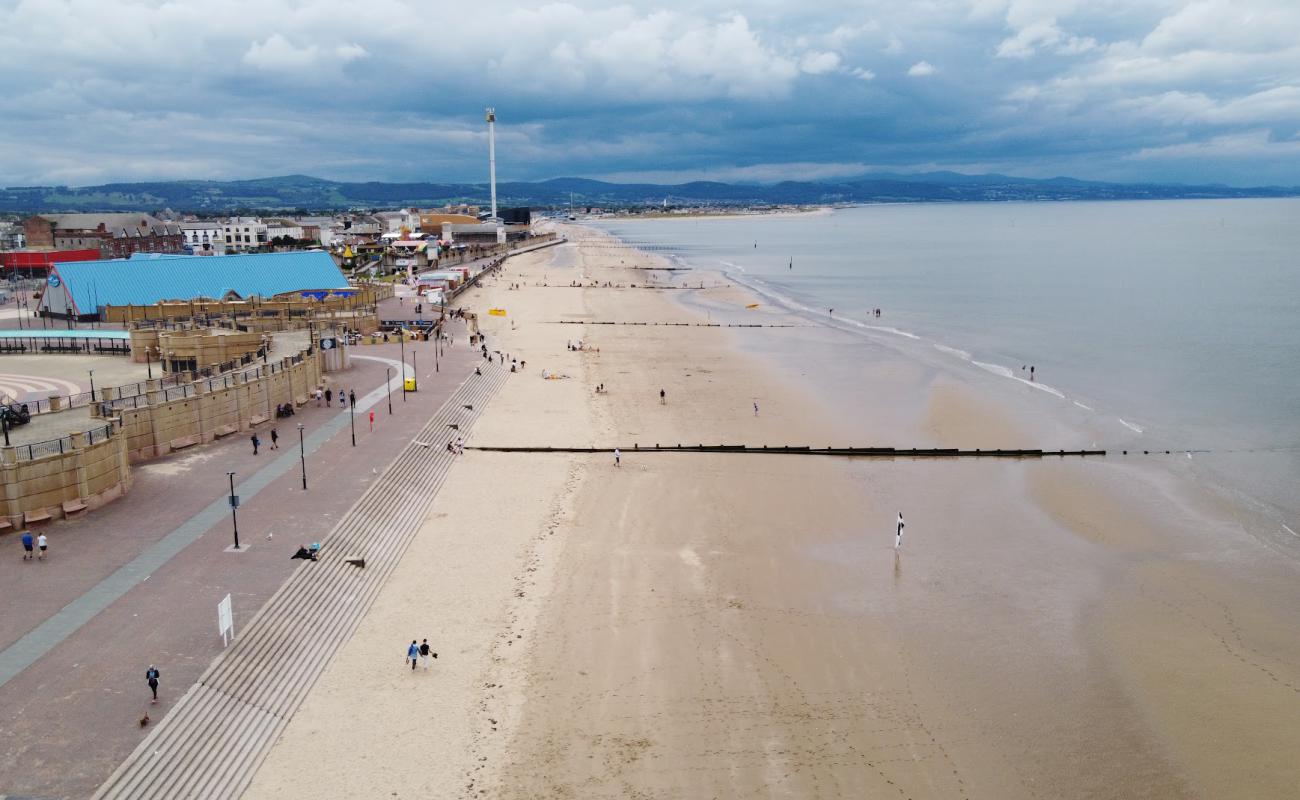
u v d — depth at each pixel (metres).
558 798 34.47
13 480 51.97
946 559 55.97
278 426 77.88
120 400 67.69
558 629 46.91
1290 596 50.59
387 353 115.25
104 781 30.88
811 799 34.66
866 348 127.75
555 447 78.06
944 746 37.88
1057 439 80.81
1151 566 54.66
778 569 54.50
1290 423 85.25
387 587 51.03
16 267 190.38
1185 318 149.00
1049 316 156.00
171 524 54.06
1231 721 39.31
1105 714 39.94
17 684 36.59
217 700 36.59
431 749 36.88
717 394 99.25
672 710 40.12
